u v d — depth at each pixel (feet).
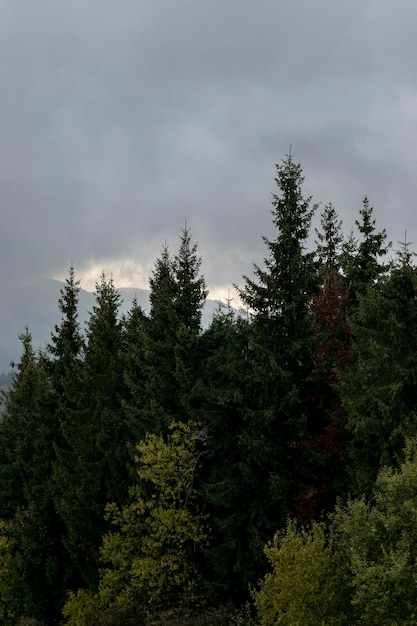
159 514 74.38
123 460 94.68
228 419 78.69
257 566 71.82
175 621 71.41
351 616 47.83
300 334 75.25
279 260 78.28
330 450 75.77
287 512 70.74
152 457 75.15
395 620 42.19
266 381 71.61
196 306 93.66
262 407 73.82
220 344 87.45
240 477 74.18
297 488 72.64
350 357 81.35
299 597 46.98
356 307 79.66
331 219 119.96
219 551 73.72
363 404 65.41
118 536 82.69
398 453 63.10
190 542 82.02
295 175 78.84
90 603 93.20
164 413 84.28
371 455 67.00
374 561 46.03
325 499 76.23
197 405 83.35
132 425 88.22
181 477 76.84
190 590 77.05
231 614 68.74
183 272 94.68
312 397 77.41
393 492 45.85
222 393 76.28
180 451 75.20
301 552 47.98
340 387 69.67
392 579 41.27
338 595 47.93
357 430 64.39
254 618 69.26
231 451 77.92
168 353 88.69
